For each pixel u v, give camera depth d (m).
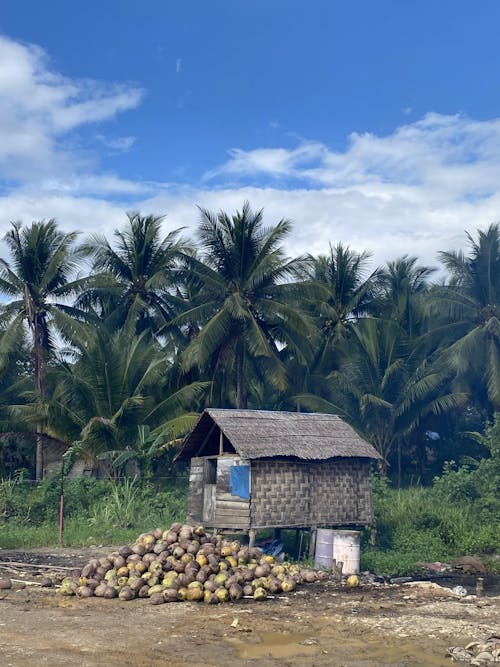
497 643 10.44
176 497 28.66
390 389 34.59
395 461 37.41
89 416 30.45
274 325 34.84
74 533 23.02
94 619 12.03
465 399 34.28
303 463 19.50
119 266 38.16
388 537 22.50
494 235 37.16
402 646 10.48
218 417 19.53
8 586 14.57
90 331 33.44
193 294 39.88
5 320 34.16
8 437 33.56
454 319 38.00
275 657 9.88
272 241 34.06
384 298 39.44
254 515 18.53
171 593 13.56
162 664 9.45
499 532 22.48
